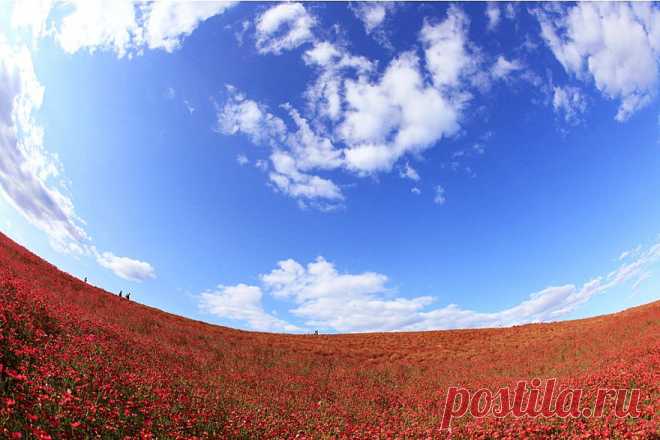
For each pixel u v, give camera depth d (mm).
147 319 31922
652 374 15117
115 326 21625
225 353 29031
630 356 19516
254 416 13336
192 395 13656
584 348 28000
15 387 8891
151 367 15594
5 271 21469
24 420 7855
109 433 8805
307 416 14875
